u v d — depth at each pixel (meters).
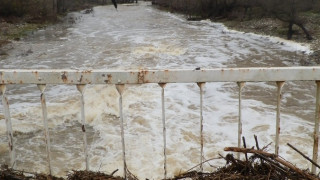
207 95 10.68
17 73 2.49
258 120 8.55
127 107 9.45
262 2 29.20
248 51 18.66
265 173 2.54
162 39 23.42
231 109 9.35
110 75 2.49
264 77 2.47
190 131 7.86
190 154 6.71
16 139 7.60
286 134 7.67
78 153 6.86
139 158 6.55
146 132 7.84
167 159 6.49
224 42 21.84
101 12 51.91
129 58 16.95
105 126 8.27
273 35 22.70
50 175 2.70
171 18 40.50
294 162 6.23
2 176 2.60
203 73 2.46
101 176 2.63
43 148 7.12
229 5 35.19
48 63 16.50
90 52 18.95
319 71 2.45
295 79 2.47
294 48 19.03
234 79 2.47
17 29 29.23
